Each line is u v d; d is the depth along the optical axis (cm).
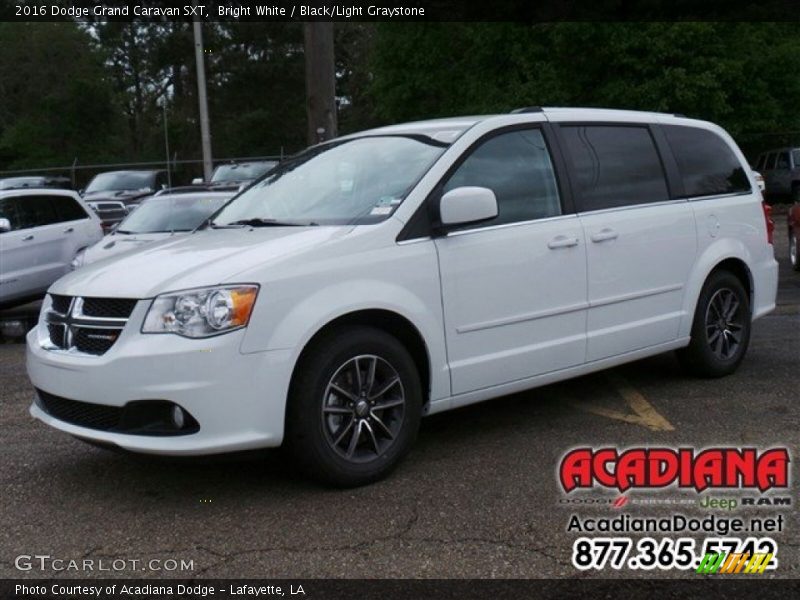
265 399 423
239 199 589
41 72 5388
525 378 529
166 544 405
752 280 683
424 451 520
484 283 502
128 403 420
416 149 527
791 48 2431
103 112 5272
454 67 2603
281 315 429
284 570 376
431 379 485
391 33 2658
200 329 416
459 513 428
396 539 401
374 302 456
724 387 640
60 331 462
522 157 541
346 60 5088
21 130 5166
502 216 521
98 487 480
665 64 2236
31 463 525
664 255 605
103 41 5200
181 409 415
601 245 562
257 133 4712
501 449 520
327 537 405
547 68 2262
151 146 5162
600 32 2169
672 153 637
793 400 600
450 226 492
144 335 421
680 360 658
